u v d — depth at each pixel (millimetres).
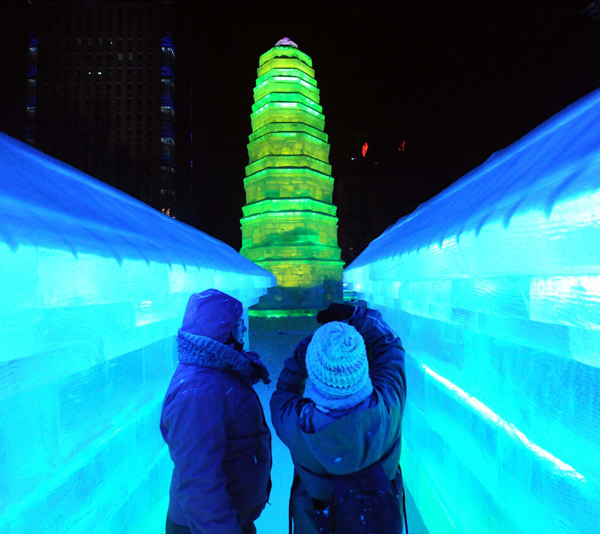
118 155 66062
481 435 1665
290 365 1644
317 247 23438
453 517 1994
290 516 1525
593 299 905
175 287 1843
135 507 1859
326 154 25922
